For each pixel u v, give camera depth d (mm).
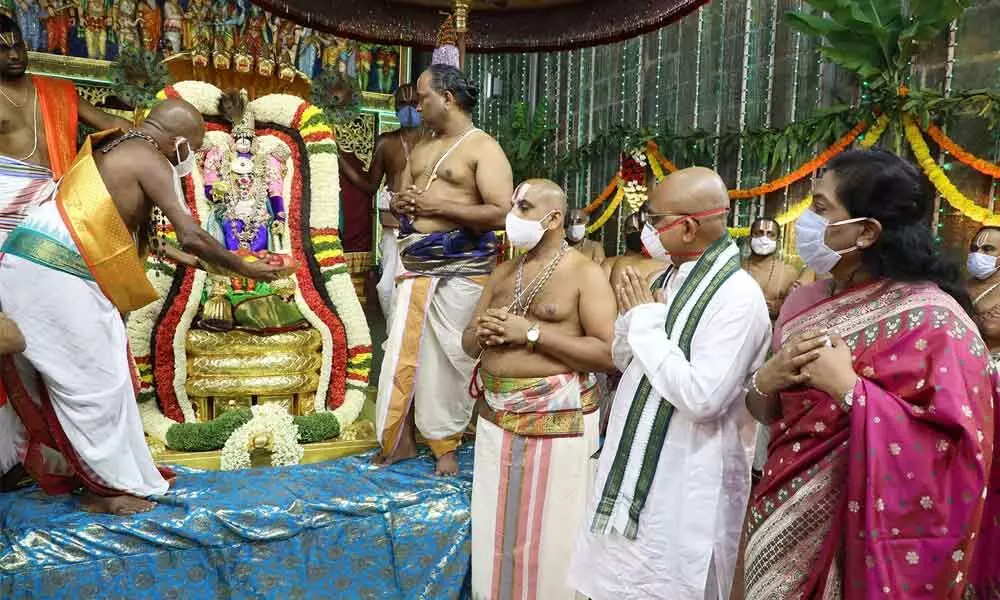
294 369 3457
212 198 3564
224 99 3592
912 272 1488
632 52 7059
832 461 1532
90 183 2316
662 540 1930
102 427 2395
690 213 1937
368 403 3916
